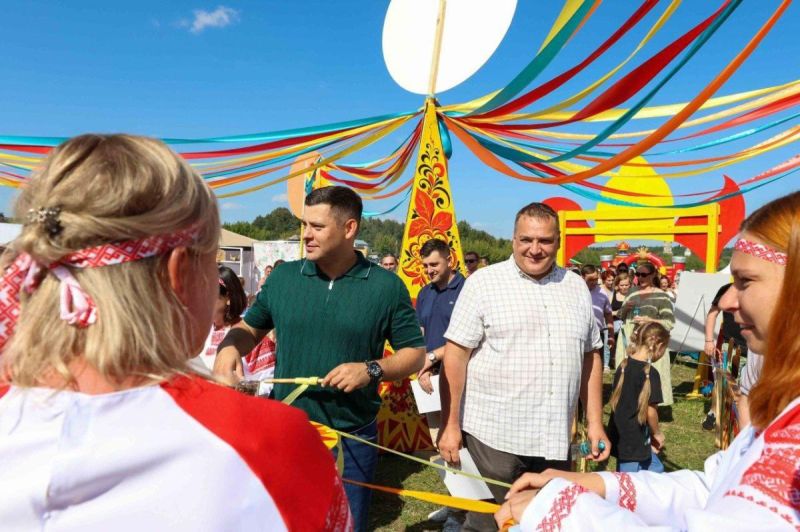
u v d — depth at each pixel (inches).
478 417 101.2
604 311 261.1
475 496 100.6
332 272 92.9
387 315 92.6
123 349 26.1
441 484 171.0
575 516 41.9
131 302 26.4
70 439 24.9
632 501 51.0
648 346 138.5
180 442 25.6
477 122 188.7
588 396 109.3
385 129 212.4
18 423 25.8
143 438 25.3
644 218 378.0
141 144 28.6
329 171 392.5
